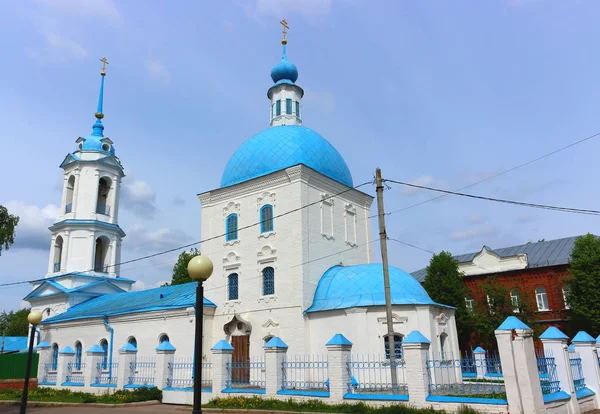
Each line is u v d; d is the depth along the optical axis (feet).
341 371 56.80
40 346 106.52
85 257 138.82
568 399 50.26
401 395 52.34
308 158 98.02
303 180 92.53
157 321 97.45
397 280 80.53
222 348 69.36
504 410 44.96
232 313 94.73
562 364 51.85
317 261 91.40
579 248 119.03
